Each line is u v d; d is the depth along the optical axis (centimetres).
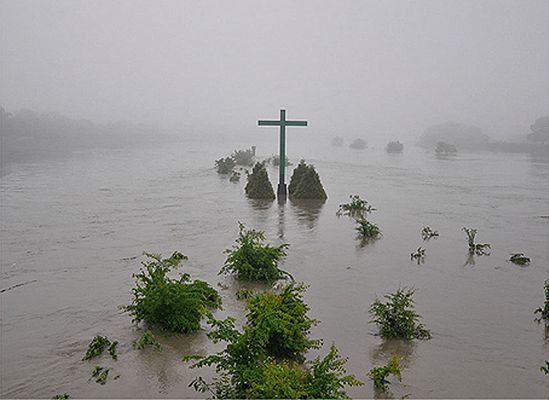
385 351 773
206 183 2797
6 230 1528
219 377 676
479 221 1881
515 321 908
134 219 1733
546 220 1923
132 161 4234
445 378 695
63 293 985
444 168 4369
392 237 1559
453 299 1012
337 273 1162
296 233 1577
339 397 571
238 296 973
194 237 1477
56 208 1906
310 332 830
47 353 737
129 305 885
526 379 699
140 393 634
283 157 2269
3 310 896
